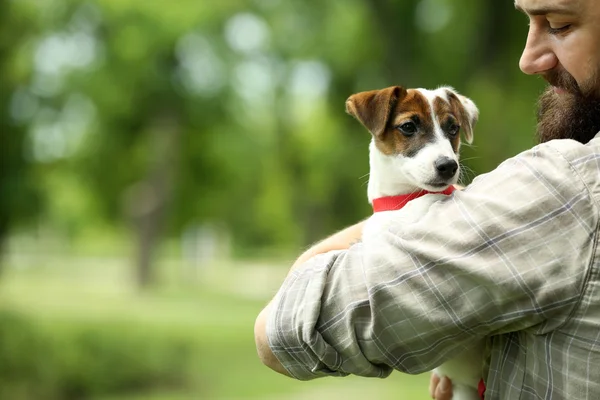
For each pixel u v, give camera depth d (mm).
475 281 1844
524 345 1917
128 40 27375
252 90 29688
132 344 14094
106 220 34062
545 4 1998
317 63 21047
